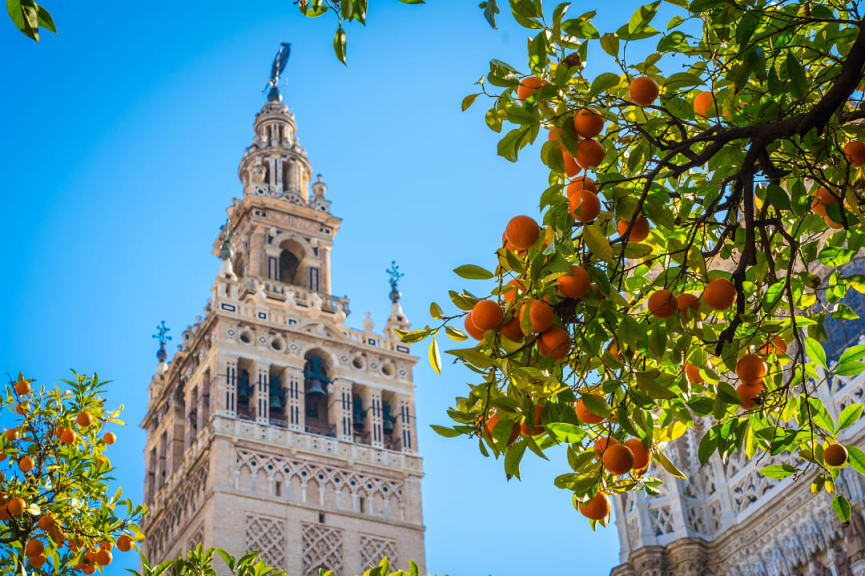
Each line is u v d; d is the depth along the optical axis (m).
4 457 15.80
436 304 8.55
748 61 9.42
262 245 91.88
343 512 78.31
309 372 83.56
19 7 7.56
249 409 81.00
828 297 10.73
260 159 98.88
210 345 82.62
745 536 37.19
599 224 8.75
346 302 90.31
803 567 34.97
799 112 9.84
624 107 10.45
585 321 8.46
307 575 74.75
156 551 81.94
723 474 39.22
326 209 96.38
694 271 9.77
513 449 8.35
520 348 8.13
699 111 10.21
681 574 37.75
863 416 33.31
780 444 9.80
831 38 10.51
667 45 10.39
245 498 75.62
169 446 84.94
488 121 9.54
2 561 14.66
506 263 8.45
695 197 10.62
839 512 9.77
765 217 10.01
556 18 9.39
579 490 8.83
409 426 84.94
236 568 15.48
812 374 10.06
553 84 8.96
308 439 80.06
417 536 79.88
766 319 10.25
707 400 9.21
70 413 16.45
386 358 87.19
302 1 10.07
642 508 39.53
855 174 10.12
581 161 8.71
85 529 15.39
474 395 8.83
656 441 9.73
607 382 8.58
